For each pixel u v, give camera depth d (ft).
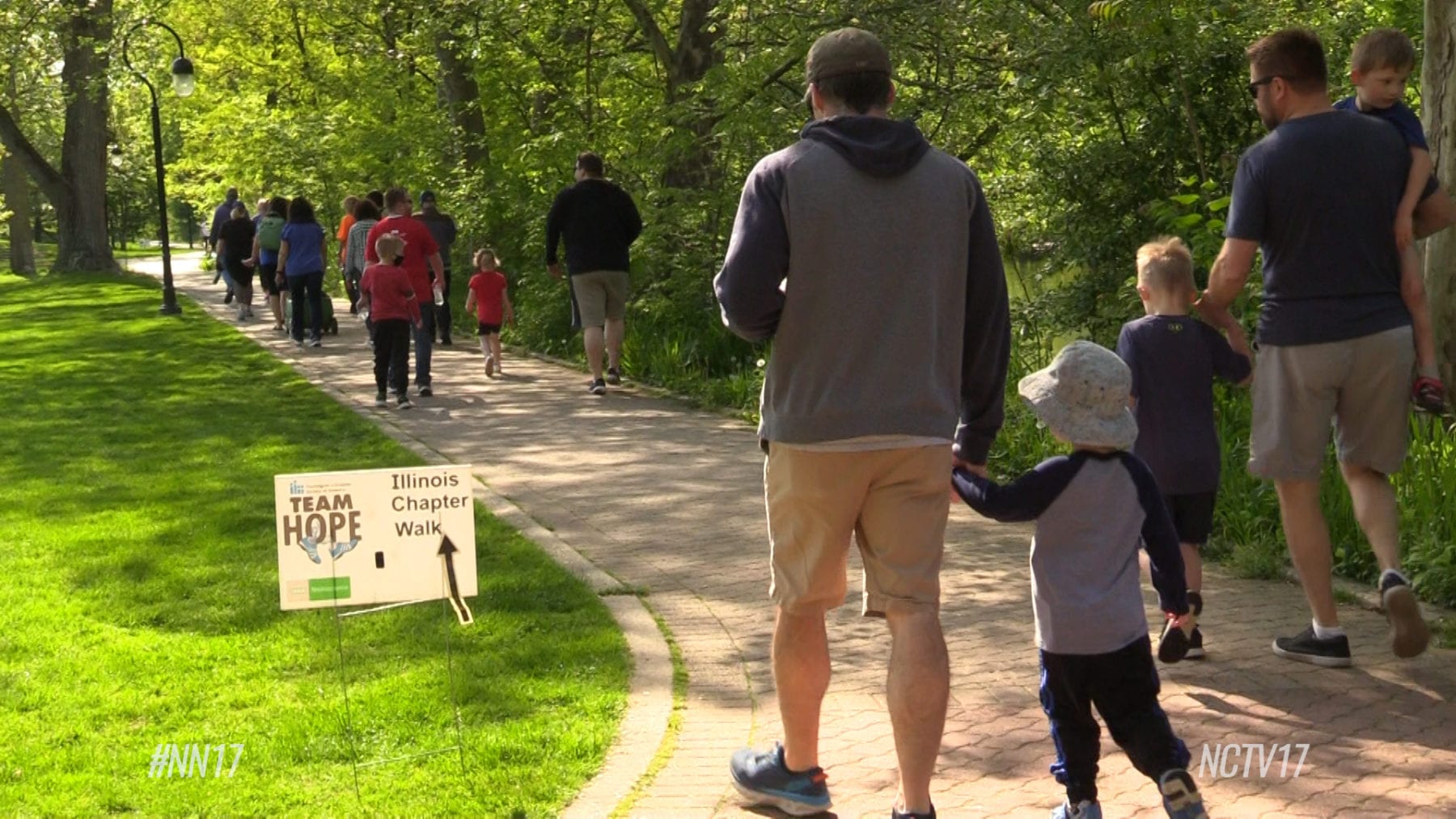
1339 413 17.60
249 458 34.91
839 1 45.85
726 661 18.83
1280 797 14.12
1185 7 34.37
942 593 21.83
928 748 12.74
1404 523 22.12
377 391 44.27
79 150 121.29
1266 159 17.22
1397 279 17.37
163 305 79.77
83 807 14.14
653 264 51.11
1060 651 13.12
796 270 12.44
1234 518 24.09
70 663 18.93
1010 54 43.39
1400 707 16.40
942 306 12.60
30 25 100.27
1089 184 36.70
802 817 13.89
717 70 48.29
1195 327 18.22
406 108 78.28
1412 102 37.27
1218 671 17.81
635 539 25.76
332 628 20.38
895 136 12.57
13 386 49.52
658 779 14.80
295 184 97.50
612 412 41.01
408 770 15.03
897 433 12.45
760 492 29.60
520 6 60.39
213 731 16.37
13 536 26.86
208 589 22.74
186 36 121.19
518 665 18.56
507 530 26.25
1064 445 29.78
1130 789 14.43
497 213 63.00
